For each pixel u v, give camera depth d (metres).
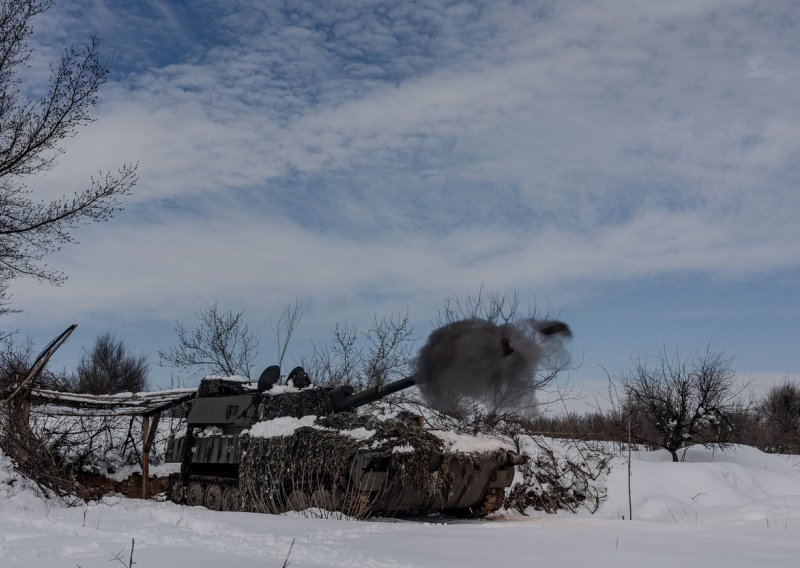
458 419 21.16
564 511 18.91
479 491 15.27
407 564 6.89
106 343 41.16
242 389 18.34
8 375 16.58
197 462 17.88
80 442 21.20
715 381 26.67
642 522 12.87
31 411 18.52
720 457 26.00
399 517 15.55
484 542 8.58
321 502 14.16
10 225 23.23
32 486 14.86
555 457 19.94
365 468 13.36
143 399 19.19
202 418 18.08
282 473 14.99
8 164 22.98
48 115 23.30
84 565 6.49
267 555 7.36
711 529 11.12
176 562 6.63
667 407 25.92
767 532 10.63
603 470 20.06
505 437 20.03
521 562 6.99
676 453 26.84
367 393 15.54
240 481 15.92
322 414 15.73
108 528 9.77
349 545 8.21
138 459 22.56
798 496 15.83
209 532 9.69
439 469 14.20
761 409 35.41
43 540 8.21
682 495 19.09
